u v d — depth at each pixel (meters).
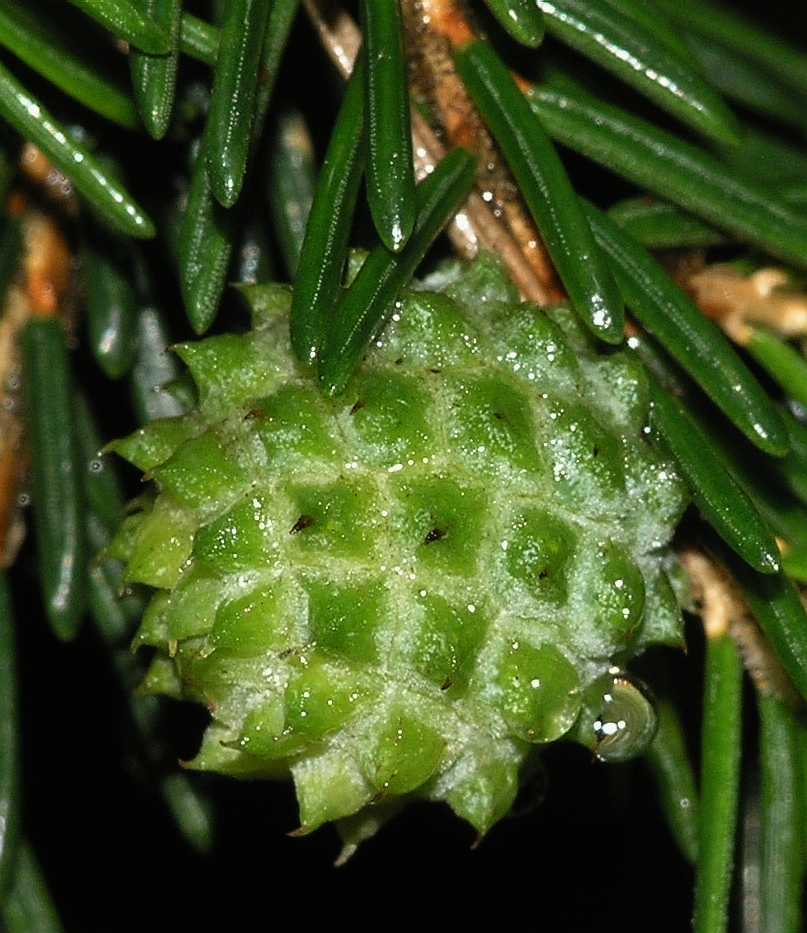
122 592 0.16
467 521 0.16
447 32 0.17
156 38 0.16
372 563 0.16
